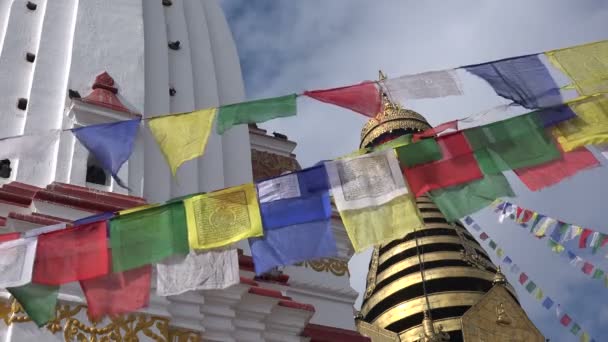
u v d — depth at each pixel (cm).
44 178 1176
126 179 1205
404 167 937
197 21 1659
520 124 956
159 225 905
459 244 3159
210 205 914
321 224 907
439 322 2891
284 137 1775
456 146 946
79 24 1405
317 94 916
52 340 987
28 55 1374
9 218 1053
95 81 1322
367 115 923
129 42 1422
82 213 1113
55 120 1270
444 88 937
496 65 964
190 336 1077
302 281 1327
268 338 1164
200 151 903
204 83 1544
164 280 891
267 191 921
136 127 934
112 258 888
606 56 998
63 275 873
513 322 2758
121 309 878
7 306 990
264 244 897
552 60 984
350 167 933
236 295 1138
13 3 1438
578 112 965
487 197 923
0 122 1260
